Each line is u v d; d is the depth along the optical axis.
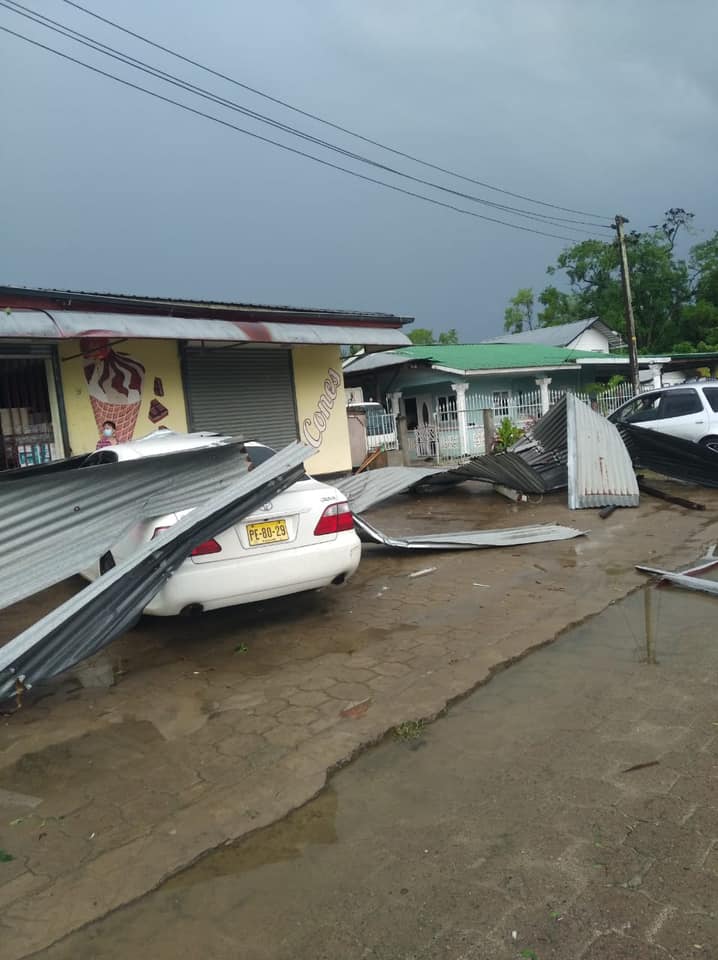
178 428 12.43
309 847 2.87
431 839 2.87
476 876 2.63
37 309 9.50
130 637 5.54
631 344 26.22
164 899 2.60
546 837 2.83
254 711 4.12
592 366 28.31
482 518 10.20
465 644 5.02
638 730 3.68
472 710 4.04
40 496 4.15
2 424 10.40
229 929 2.44
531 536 8.45
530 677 4.46
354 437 17.06
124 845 2.91
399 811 3.09
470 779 3.31
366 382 26.52
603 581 6.50
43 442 10.77
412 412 25.75
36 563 4.11
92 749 3.76
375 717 3.94
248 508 4.94
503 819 2.98
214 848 2.88
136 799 3.26
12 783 3.45
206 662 4.94
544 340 36.75
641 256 44.69
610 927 2.34
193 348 12.69
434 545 7.94
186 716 4.10
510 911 2.44
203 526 4.71
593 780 3.23
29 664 3.75
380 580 6.92
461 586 6.55
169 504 4.75
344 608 6.05
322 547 5.27
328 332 13.27
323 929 2.41
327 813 3.10
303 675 4.61
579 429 10.95
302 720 3.96
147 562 4.39
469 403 23.70
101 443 10.77
